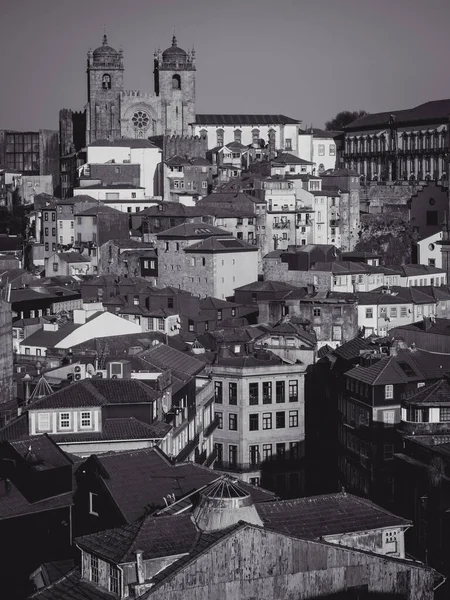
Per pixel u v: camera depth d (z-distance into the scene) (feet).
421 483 457.27
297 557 317.63
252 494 376.27
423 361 609.42
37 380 544.62
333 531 336.70
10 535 383.86
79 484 384.88
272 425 626.64
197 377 611.06
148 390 461.37
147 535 315.78
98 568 315.17
